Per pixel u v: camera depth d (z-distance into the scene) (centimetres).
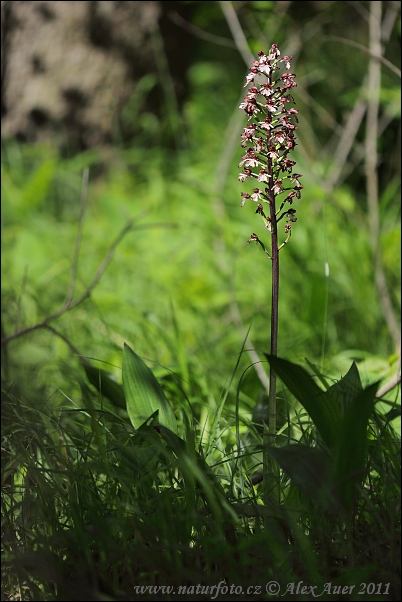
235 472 225
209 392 313
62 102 648
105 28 641
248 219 518
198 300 451
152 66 655
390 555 192
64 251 525
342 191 551
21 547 209
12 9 646
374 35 451
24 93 651
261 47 484
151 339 403
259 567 194
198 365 354
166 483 230
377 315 419
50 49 645
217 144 663
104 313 432
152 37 643
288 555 196
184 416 219
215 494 207
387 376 326
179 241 521
